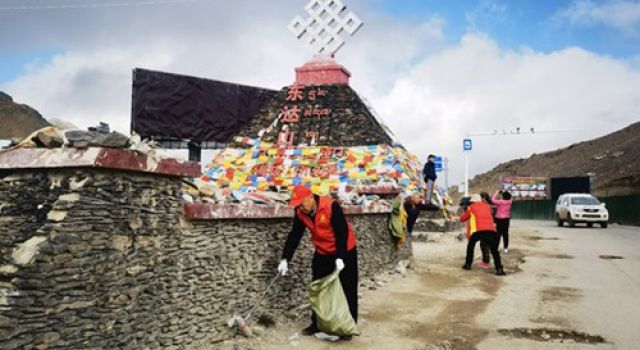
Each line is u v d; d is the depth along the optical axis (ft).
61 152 14.42
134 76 70.79
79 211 14.17
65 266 13.78
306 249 27.02
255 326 22.21
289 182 67.46
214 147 75.20
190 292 18.95
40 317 13.29
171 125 72.02
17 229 14.03
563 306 29.14
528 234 80.64
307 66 82.48
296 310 25.55
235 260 21.54
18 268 13.26
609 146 350.02
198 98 73.77
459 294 32.19
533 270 42.19
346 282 22.90
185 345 18.63
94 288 14.57
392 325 24.59
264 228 23.58
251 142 75.36
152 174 16.88
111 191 15.16
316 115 77.25
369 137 73.15
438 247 57.77
